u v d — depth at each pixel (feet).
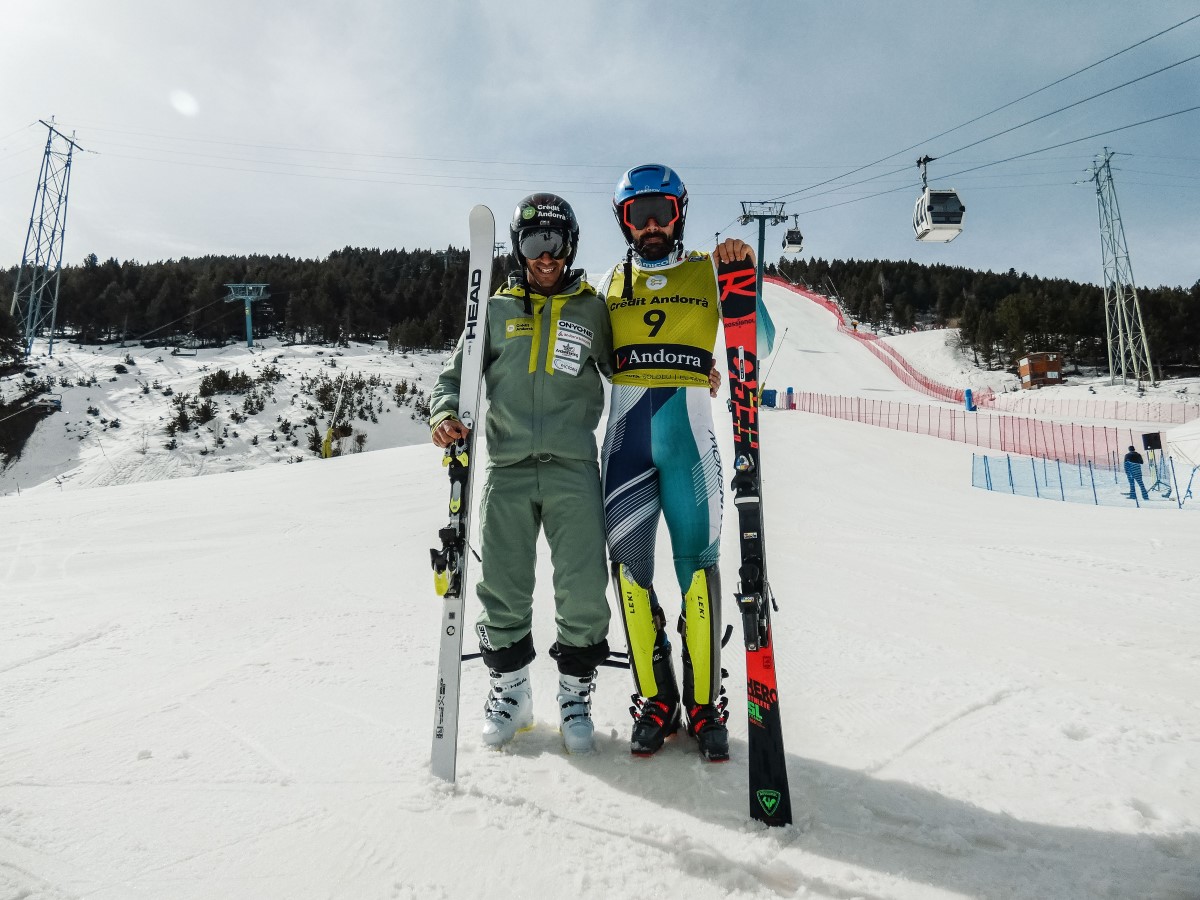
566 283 6.45
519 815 4.42
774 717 4.37
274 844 4.09
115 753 5.40
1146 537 21.21
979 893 3.52
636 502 5.92
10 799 4.66
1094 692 6.77
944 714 6.12
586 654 5.71
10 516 26.84
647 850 4.00
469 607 11.00
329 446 78.64
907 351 196.24
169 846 4.08
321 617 10.39
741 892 3.60
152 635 9.43
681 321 6.13
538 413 5.85
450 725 5.00
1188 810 4.35
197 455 96.89
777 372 138.31
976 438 76.23
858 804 4.50
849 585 13.25
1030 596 12.19
